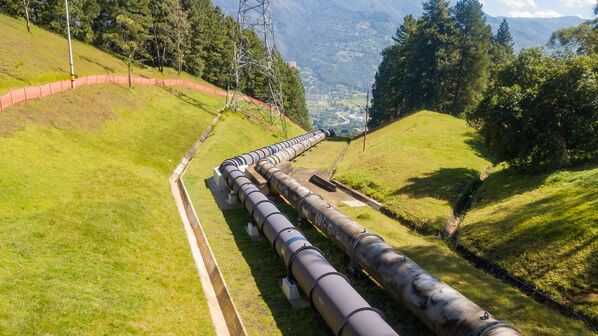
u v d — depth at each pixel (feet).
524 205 85.87
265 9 253.44
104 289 50.24
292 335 52.16
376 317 43.47
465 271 66.39
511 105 102.63
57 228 62.23
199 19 338.34
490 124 108.27
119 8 279.28
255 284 65.41
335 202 111.65
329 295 48.52
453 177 121.08
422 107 282.97
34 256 51.83
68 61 188.65
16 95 107.65
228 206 104.83
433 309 44.52
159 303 53.11
